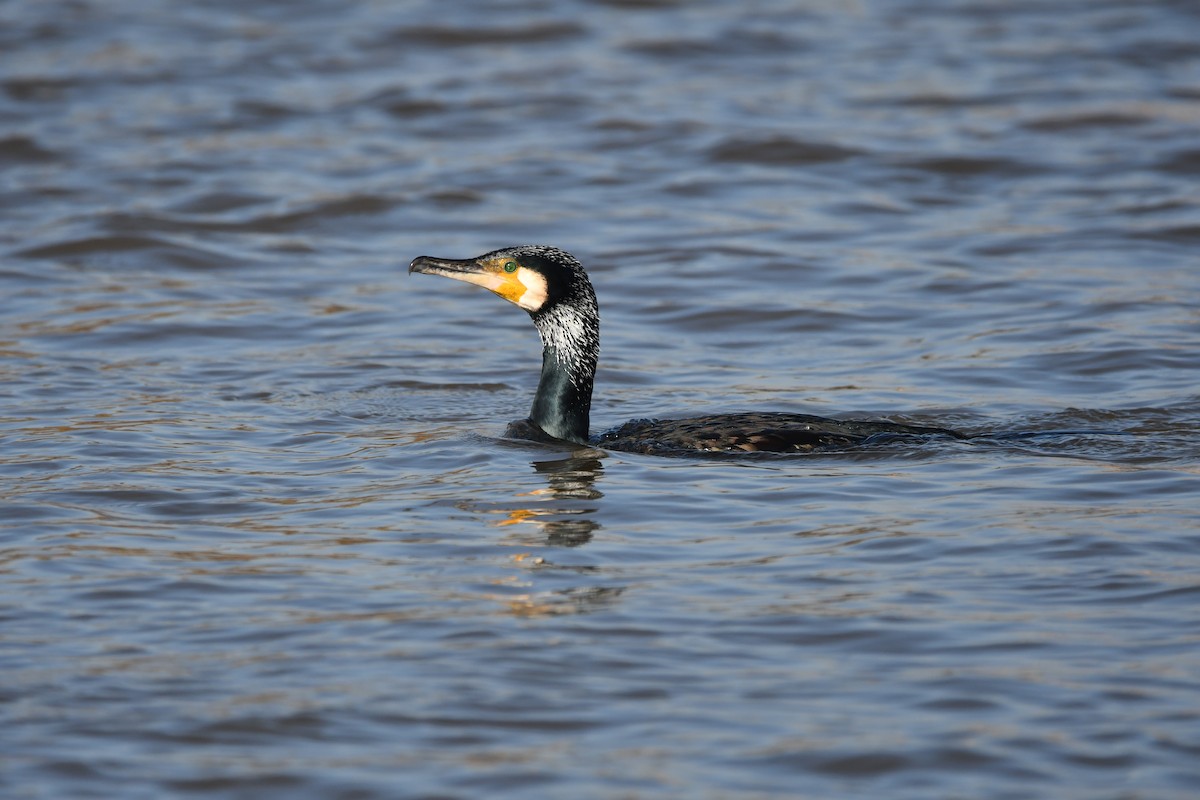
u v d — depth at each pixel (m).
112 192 23.73
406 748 7.72
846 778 7.39
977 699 8.12
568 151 26.03
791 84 29.84
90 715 8.07
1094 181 24.14
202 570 10.23
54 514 11.45
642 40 32.44
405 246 21.84
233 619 9.37
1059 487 11.74
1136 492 11.56
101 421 14.29
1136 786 7.25
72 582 9.98
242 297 19.48
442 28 32.88
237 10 34.78
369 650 8.87
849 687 8.32
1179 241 21.08
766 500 11.66
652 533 10.95
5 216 22.73
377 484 12.32
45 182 24.14
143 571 10.20
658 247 21.33
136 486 12.17
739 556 10.42
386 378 16.22
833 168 25.08
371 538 10.91
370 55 31.61
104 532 11.04
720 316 18.50
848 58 31.61
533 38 32.75
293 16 34.31
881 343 17.31
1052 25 34.06
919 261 20.48
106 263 20.92
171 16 34.19
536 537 10.89
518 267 13.70
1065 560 10.12
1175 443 12.96
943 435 13.29
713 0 36.25
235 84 29.64
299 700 8.22
